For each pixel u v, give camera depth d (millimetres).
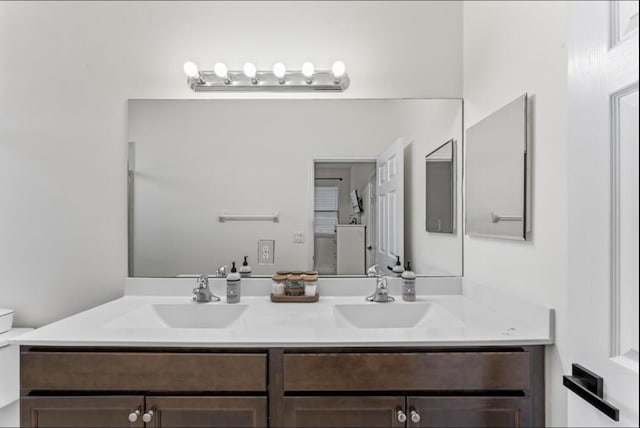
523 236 1191
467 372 1097
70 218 1675
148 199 1725
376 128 1767
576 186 694
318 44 1757
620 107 585
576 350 693
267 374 1110
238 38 1748
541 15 1122
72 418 1103
